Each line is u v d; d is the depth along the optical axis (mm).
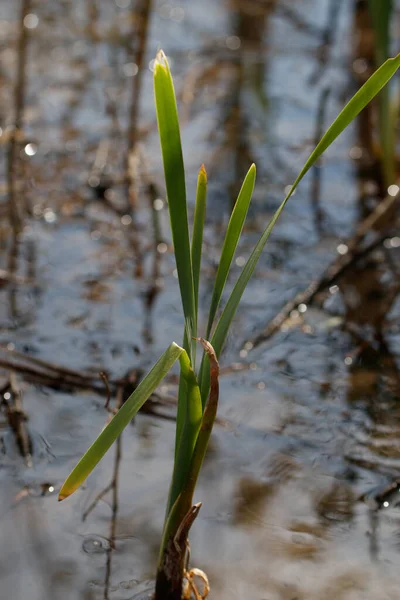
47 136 2484
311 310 1829
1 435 1602
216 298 1408
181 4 3580
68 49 3051
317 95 2879
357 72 3016
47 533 1499
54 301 1815
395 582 1471
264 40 3258
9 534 1496
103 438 1364
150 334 1767
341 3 3592
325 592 1461
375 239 2012
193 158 2457
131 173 2223
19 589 1450
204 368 1403
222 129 2639
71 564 1474
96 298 1827
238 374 1713
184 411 1404
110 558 1481
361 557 1493
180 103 2736
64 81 2824
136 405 1363
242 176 2375
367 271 1964
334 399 1678
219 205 2238
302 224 2172
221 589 1460
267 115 2744
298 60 3121
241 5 3570
